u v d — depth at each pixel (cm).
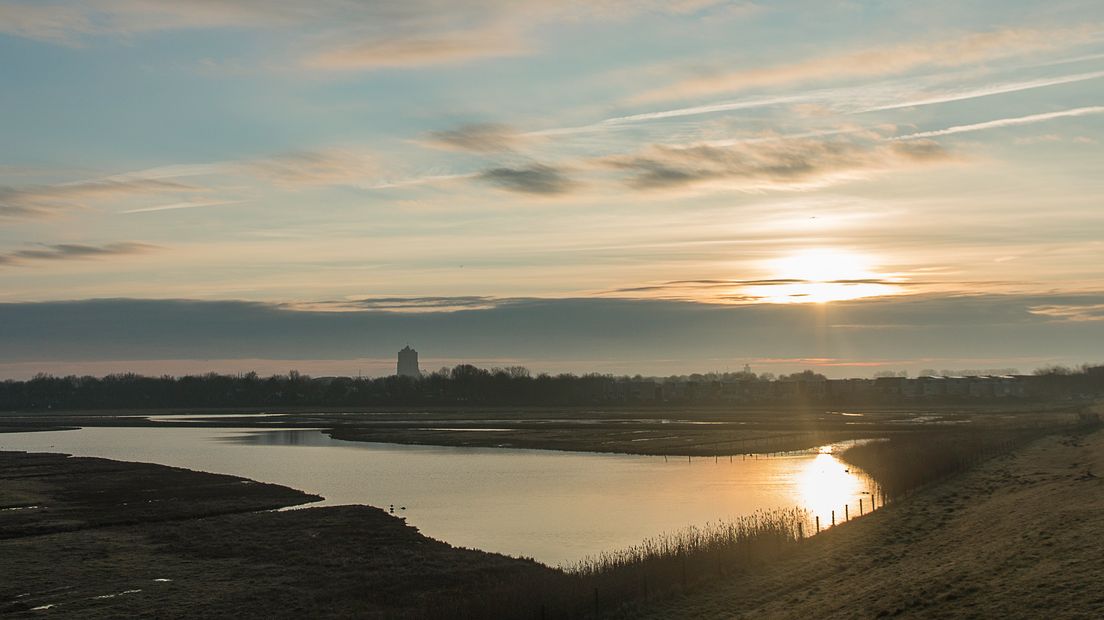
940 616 2984
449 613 3694
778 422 19612
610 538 5931
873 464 9844
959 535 4641
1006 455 9125
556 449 13362
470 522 6650
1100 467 7081
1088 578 3019
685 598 3903
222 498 8019
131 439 17188
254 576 4888
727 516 6706
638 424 19600
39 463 11475
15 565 5188
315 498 8012
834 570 4153
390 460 11888
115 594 4525
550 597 3797
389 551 5484
